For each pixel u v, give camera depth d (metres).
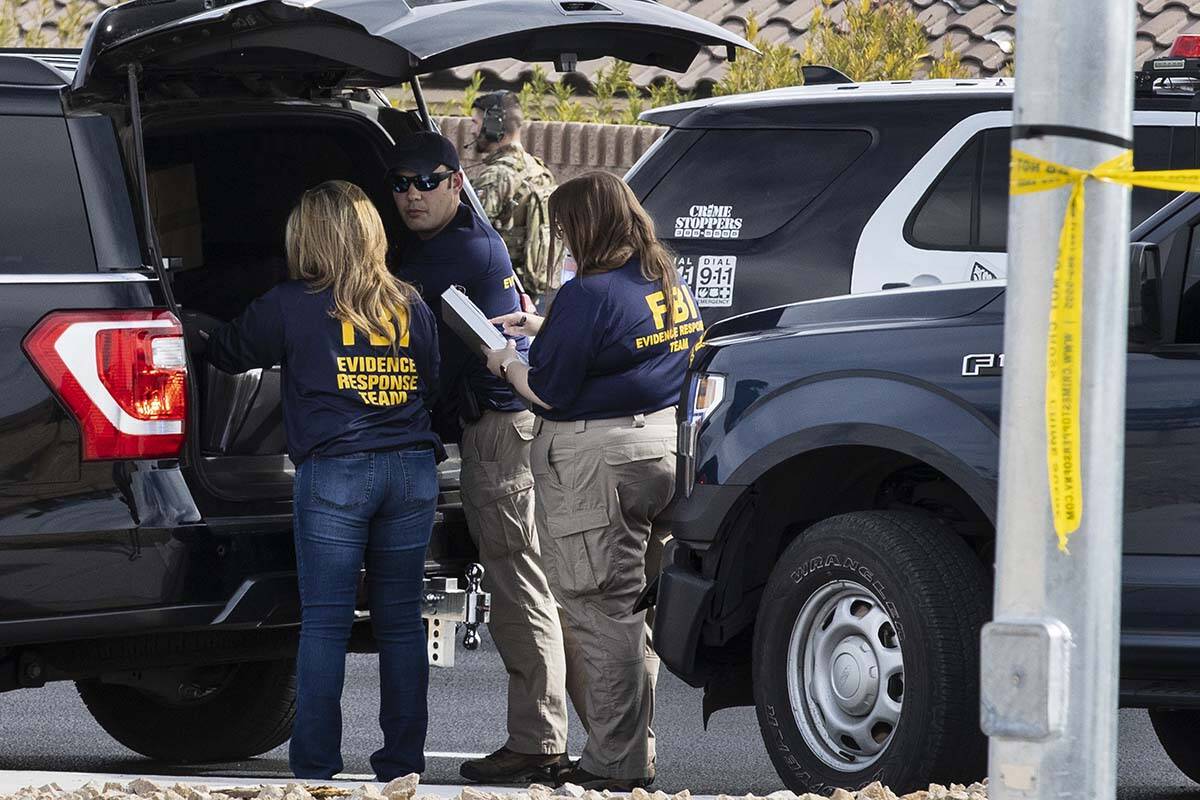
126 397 19.03
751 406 20.31
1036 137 9.59
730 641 21.69
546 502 20.92
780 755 19.97
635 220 20.86
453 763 24.67
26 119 19.25
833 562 19.55
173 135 22.67
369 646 22.88
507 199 41.72
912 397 19.19
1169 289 18.53
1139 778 23.86
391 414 20.08
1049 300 9.56
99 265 19.17
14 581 18.64
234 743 24.64
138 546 19.06
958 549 19.06
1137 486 18.17
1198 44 31.34
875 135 31.08
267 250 23.45
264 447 20.97
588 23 20.19
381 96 24.39
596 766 21.27
